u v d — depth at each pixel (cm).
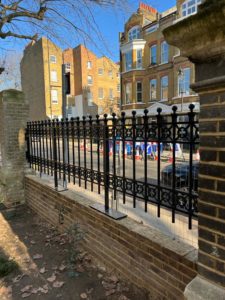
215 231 152
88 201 338
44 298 253
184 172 305
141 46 1931
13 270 300
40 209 468
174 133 217
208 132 151
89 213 318
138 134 256
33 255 334
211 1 136
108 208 299
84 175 371
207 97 150
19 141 541
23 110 543
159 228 247
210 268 156
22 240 379
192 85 155
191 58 153
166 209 285
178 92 1612
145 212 268
